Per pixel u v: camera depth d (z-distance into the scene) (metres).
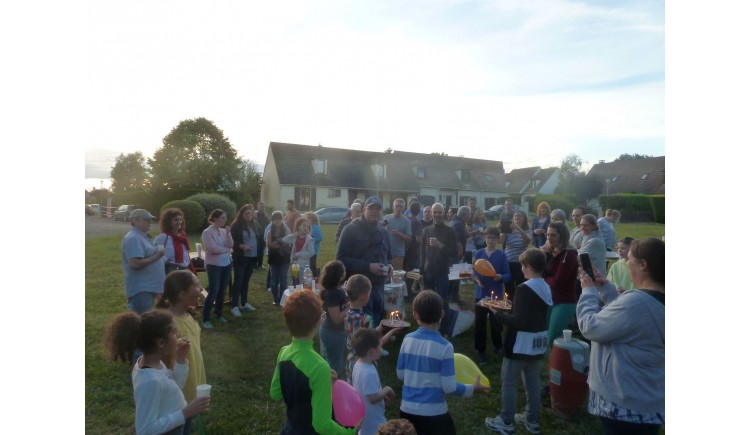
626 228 22.05
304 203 36.12
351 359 3.84
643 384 2.23
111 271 11.22
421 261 6.23
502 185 46.03
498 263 5.82
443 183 42.66
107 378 4.79
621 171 38.50
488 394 4.63
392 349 5.74
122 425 3.94
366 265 4.94
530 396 3.82
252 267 7.61
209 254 6.60
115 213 30.81
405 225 8.09
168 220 5.88
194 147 38.78
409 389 2.95
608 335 2.29
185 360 2.74
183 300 2.97
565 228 4.48
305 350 2.51
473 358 5.56
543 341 3.72
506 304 4.89
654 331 2.21
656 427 2.25
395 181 39.38
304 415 2.43
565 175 37.31
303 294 2.55
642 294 2.26
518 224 7.91
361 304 3.89
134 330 2.33
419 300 3.01
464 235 7.71
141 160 40.03
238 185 37.84
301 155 37.38
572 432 3.89
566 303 4.43
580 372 4.04
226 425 3.96
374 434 3.00
